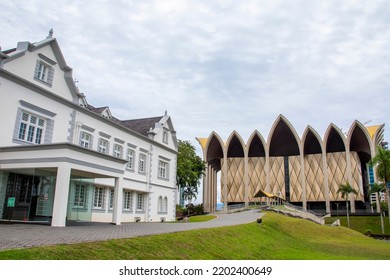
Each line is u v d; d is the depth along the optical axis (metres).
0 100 17.23
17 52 18.28
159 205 34.56
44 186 17.42
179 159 51.34
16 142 18.17
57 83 21.48
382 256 20.14
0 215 17.69
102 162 19.47
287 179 72.44
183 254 11.20
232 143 78.62
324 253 20.11
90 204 20.77
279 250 19.05
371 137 66.81
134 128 36.28
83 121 23.72
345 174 67.44
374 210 67.75
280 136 75.50
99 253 8.59
